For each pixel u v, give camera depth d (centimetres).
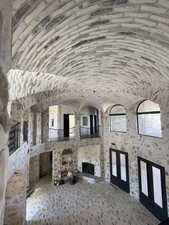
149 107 585
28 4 128
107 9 173
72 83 432
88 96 689
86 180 886
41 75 289
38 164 896
